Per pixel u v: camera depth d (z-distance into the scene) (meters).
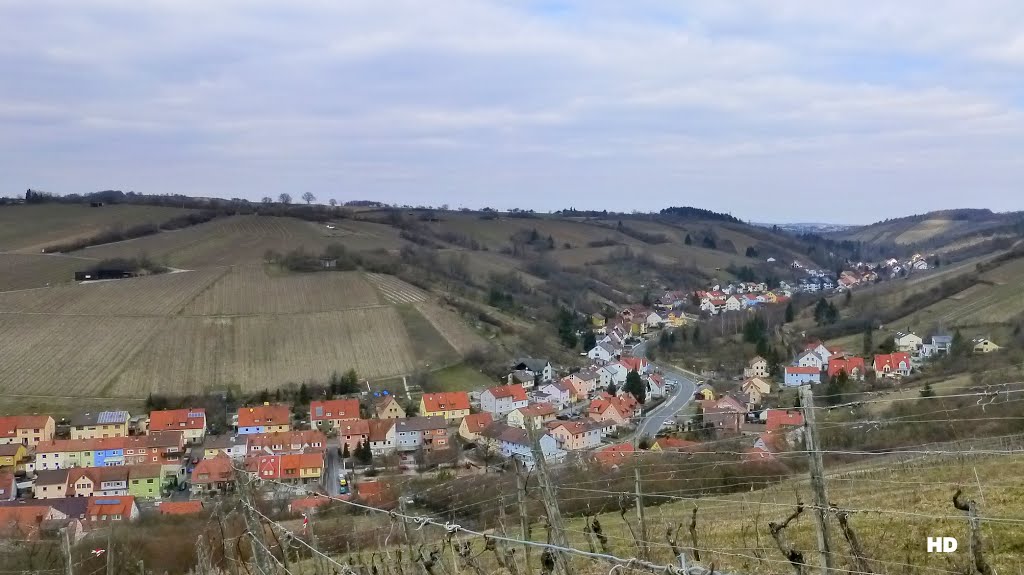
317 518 44.34
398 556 23.48
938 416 45.38
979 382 58.44
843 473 33.88
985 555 18.28
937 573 17.59
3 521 50.50
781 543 17.67
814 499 14.07
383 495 51.88
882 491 28.02
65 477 66.31
